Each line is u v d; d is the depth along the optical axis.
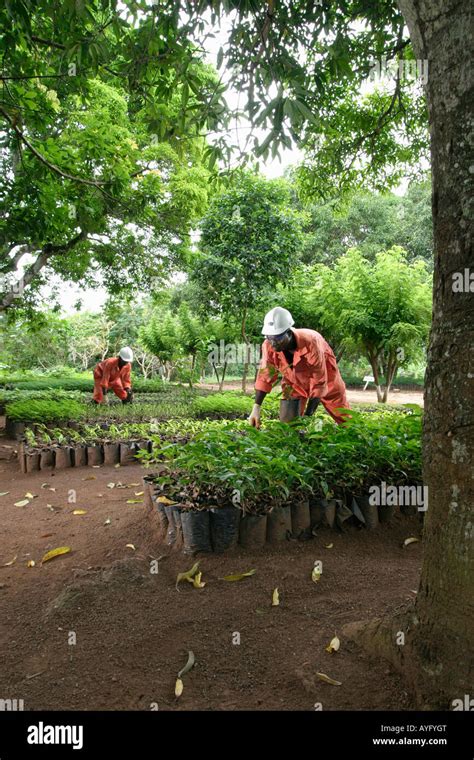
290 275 12.73
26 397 12.63
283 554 3.27
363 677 2.10
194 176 11.25
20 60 5.39
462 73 1.72
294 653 2.30
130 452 6.99
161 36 4.24
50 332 23.58
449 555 1.85
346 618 2.55
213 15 3.42
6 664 2.32
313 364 4.79
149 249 12.58
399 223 25.77
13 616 2.75
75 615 2.68
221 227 12.12
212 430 4.15
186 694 2.08
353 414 4.48
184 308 19.86
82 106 9.09
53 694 2.10
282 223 12.09
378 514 3.75
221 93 3.73
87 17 3.73
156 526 3.79
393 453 4.01
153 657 2.32
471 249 1.73
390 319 13.84
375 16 4.41
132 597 2.83
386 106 6.15
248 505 3.42
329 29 4.04
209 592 2.86
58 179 7.43
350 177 6.84
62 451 6.81
